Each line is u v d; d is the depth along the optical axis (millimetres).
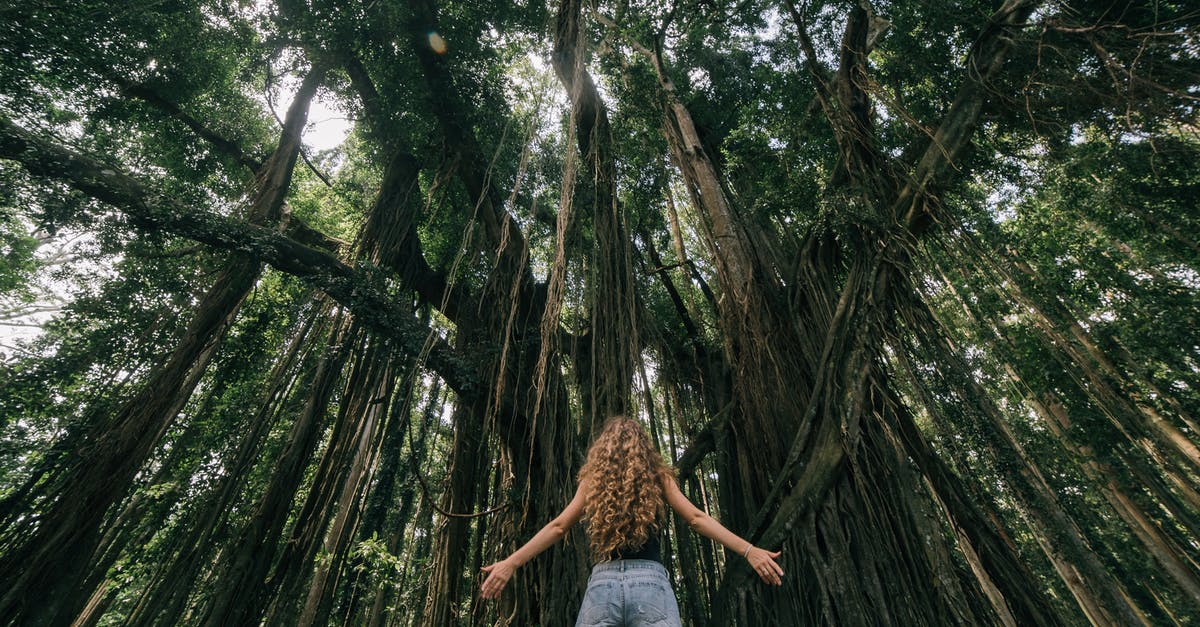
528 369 7074
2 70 5777
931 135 5391
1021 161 7668
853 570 3604
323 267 6344
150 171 9445
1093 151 6820
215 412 7773
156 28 7598
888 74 7891
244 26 8180
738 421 5801
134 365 6512
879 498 3949
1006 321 9523
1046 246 11430
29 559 4566
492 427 6574
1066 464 7949
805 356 5430
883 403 4457
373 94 8531
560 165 7762
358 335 7211
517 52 9688
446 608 6352
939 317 5723
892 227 5055
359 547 8789
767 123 8852
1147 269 10383
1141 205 7816
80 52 6570
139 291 7133
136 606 5926
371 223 7961
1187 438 9047
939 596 3424
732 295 6332
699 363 8117
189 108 9125
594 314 5605
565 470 5551
